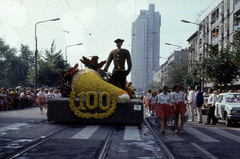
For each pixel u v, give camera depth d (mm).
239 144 7551
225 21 40156
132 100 12062
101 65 14039
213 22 46844
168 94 9828
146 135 8906
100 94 11883
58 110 12016
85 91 12250
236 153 6324
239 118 12109
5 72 76812
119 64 13234
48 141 7410
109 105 11820
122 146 6910
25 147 6520
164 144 7379
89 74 12789
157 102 9898
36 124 11430
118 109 11883
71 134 8781
